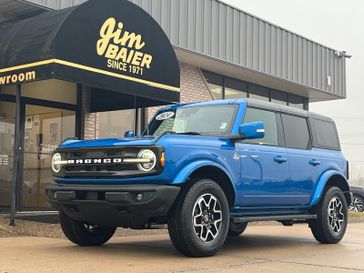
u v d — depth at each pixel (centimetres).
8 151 1134
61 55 842
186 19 1343
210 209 627
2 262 568
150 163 588
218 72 1564
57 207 663
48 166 1187
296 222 815
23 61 869
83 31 880
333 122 907
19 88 893
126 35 960
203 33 1385
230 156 663
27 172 1151
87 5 891
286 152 753
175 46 1306
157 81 1020
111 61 929
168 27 1296
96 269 530
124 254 640
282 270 551
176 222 598
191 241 600
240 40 1494
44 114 1178
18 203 1125
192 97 1484
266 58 1576
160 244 748
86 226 705
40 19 909
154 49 1016
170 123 765
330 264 599
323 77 1812
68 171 653
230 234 905
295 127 803
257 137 661
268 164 716
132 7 973
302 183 773
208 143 644
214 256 638
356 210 1812
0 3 1018
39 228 884
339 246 788
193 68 1494
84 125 1234
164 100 1033
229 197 669
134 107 1166
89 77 888
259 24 1559
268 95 1770
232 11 1475
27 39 880
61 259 593
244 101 723
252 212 711
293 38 1684
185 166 608
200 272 523
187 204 598
